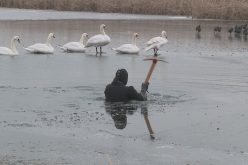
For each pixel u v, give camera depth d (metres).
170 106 16.61
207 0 71.00
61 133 13.25
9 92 18.47
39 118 14.73
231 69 25.72
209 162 11.24
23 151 11.76
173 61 28.70
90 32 46.09
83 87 19.69
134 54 32.25
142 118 14.95
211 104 17.05
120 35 44.22
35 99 17.30
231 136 13.26
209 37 45.28
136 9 72.25
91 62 27.78
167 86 20.27
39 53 31.72
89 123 14.27
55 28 48.97
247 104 17.09
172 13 71.50
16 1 73.62
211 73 24.16
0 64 26.25
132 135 13.22
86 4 73.50
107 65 26.58
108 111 15.73
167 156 11.60
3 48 30.38
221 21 65.81
